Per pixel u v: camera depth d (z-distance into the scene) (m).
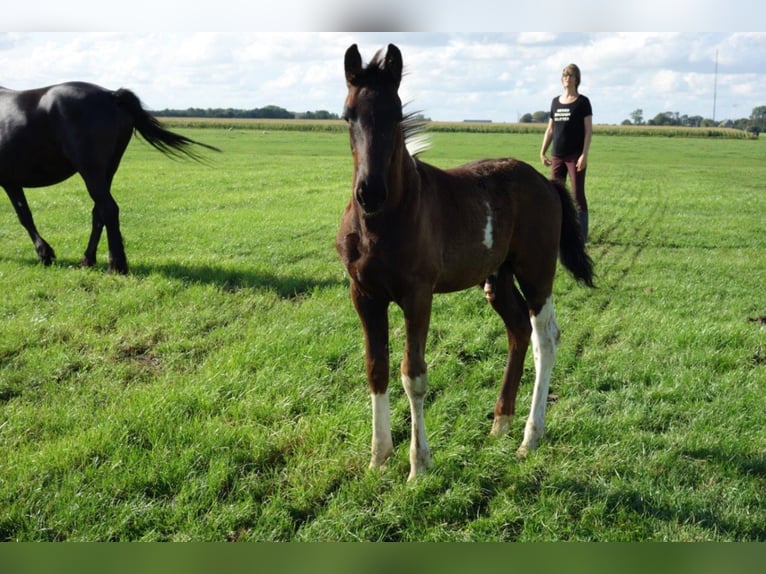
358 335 6.04
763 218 14.48
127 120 8.08
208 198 15.70
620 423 4.47
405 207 3.70
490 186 4.47
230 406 4.59
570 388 5.09
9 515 3.40
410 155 3.93
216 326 6.39
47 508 3.46
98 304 6.73
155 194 16.17
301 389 4.86
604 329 6.40
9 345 5.60
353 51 3.64
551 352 4.53
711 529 3.41
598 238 11.76
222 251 9.65
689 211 15.49
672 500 3.60
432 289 3.93
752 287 8.17
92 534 3.32
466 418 4.55
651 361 5.55
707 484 3.80
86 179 7.89
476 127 81.88
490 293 4.71
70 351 5.57
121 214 12.84
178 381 5.05
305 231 11.48
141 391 4.77
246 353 5.46
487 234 4.29
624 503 3.63
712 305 7.22
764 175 27.84
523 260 4.62
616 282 8.41
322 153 36.03
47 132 7.86
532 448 4.21
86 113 7.71
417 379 3.83
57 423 4.34
